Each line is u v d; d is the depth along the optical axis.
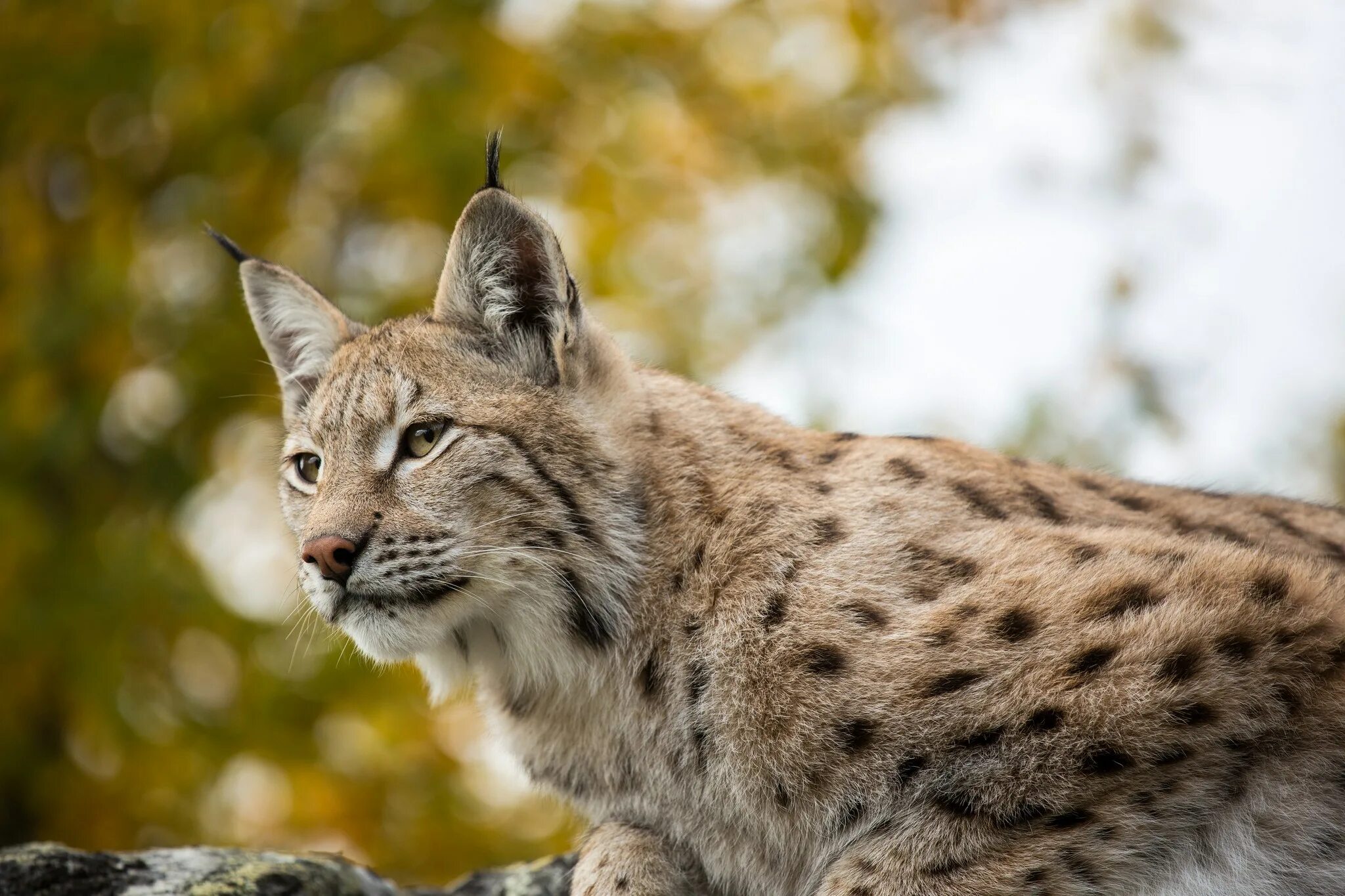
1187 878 7.68
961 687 7.76
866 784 7.88
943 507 8.47
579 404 8.86
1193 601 7.68
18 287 16.08
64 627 15.00
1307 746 7.57
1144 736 7.53
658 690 8.49
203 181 16.67
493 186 9.05
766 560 8.35
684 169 18.11
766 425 9.21
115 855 8.48
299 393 10.18
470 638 9.03
